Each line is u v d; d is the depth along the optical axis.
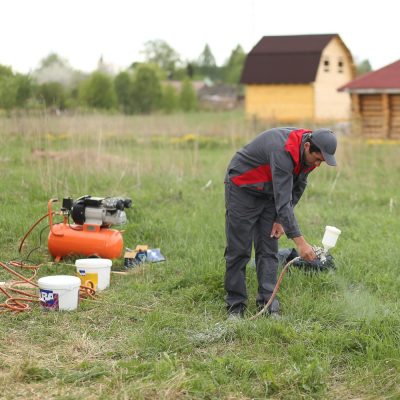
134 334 5.37
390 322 5.50
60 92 24.50
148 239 8.33
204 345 5.24
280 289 6.36
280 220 5.35
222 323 5.55
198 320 5.74
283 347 5.16
